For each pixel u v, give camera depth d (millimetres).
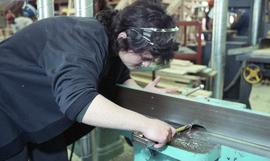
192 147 844
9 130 980
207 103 1004
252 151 868
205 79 2146
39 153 1117
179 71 2135
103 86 1212
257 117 903
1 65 961
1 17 2725
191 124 1003
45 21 985
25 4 2635
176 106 1076
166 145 855
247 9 3066
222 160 873
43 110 987
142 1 932
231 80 2941
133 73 2223
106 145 1943
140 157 1004
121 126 777
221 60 1917
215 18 1843
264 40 2533
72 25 930
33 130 998
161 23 892
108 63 1042
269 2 2844
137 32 885
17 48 971
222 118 973
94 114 761
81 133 1251
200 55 2945
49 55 863
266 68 2096
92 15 1457
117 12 971
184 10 3318
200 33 2961
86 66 810
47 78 930
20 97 970
